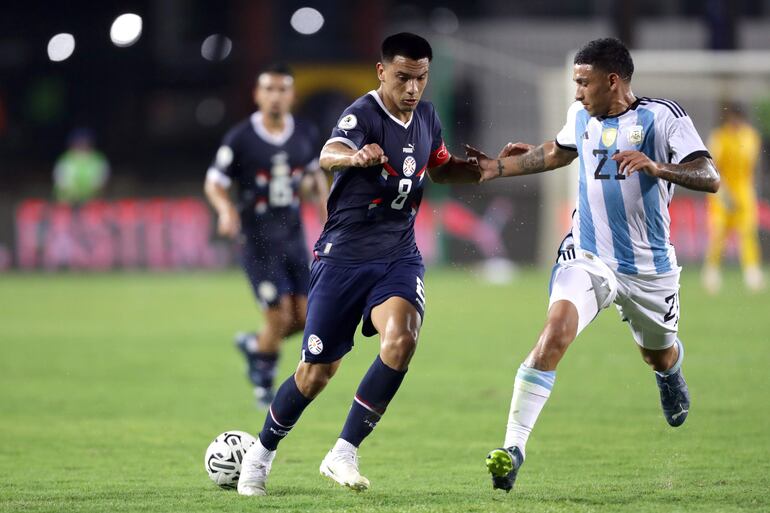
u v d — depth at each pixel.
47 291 69.31
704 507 18.77
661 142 20.19
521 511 18.47
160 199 81.56
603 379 35.81
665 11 111.50
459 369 38.72
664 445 25.27
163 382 36.53
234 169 33.09
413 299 19.95
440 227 80.56
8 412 30.94
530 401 19.09
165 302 62.62
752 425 27.48
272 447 20.48
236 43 112.19
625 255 20.78
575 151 22.05
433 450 25.34
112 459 24.41
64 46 118.44
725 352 40.59
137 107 122.31
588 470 22.64
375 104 20.14
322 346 20.12
